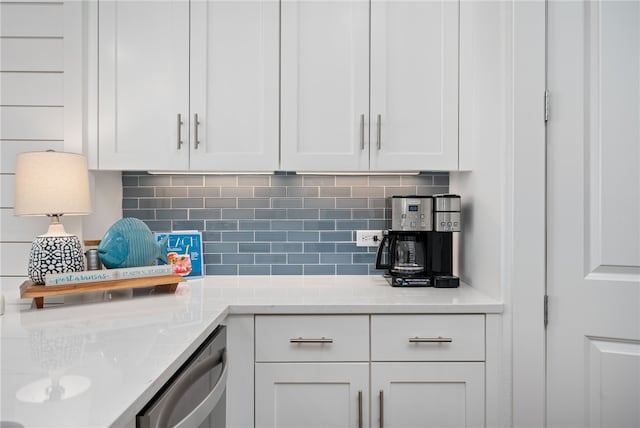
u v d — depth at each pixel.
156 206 2.04
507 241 1.44
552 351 1.40
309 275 2.07
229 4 1.73
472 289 1.71
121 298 1.51
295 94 1.73
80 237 1.71
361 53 1.72
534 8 1.40
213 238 2.06
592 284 1.37
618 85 1.34
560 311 1.39
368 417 1.45
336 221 2.07
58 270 1.36
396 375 1.45
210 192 2.05
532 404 1.41
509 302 1.43
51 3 1.70
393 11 1.73
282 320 1.45
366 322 1.45
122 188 2.03
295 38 1.73
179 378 0.95
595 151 1.37
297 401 1.45
